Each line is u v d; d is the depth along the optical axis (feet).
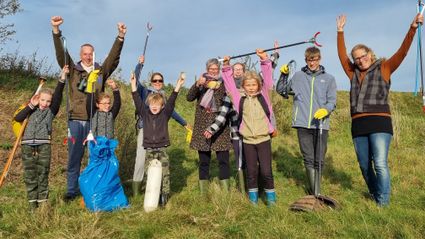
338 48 18.79
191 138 19.60
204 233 14.17
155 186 17.02
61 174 22.43
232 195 17.20
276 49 19.11
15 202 18.15
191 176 23.09
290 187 21.74
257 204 17.33
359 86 17.84
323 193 20.43
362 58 17.53
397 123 34.63
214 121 18.69
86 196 16.76
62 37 18.25
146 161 17.93
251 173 17.74
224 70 18.53
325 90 18.92
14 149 16.58
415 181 22.62
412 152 29.53
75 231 14.51
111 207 16.92
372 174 18.29
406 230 13.85
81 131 18.63
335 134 35.06
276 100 34.53
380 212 15.93
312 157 18.94
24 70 38.91
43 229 14.71
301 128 19.03
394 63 16.98
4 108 30.30
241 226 14.82
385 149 17.04
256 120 17.67
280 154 27.48
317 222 15.29
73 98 18.79
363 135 17.67
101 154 17.12
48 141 17.01
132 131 25.72
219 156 19.21
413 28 16.17
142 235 14.34
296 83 19.40
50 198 18.57
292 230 14.19
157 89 20.29
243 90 18.48
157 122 18.03
